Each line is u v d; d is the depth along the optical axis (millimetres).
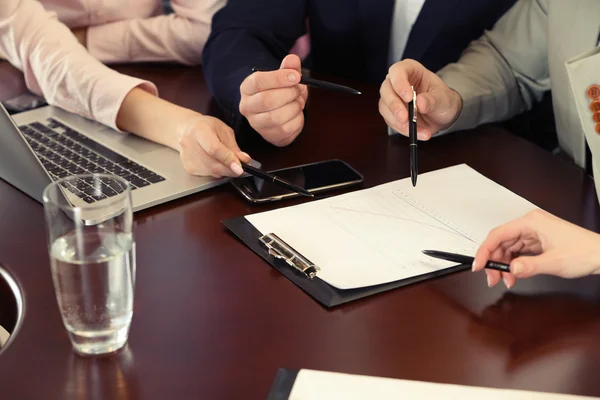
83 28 1770
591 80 1046
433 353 773
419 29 1665
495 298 864
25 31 1449
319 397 695
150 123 1261
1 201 1065
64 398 707
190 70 1669
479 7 1638
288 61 1240
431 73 1327
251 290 875
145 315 825
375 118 1377
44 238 974
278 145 1256
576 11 1357
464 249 949
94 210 725
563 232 870
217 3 1736
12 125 975
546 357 770
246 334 798
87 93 1328
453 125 1323
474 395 696
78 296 735
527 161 1226
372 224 1010
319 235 980
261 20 1614
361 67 1771
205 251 956
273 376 737
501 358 767
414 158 1098
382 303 853
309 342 787
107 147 1243
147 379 732
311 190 1097
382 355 769
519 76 1531
